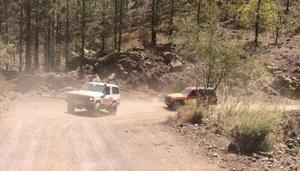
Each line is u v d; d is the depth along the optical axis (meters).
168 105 34.91
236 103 21.70
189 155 14.19
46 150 13.80
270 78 26.52
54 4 56.81
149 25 74.12
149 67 47.50
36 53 56.38
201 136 17.58
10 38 62.22
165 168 12.33
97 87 28.42
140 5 87.12
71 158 12.91
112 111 28.89
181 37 28.02
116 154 13.86
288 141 19.58
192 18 30.39
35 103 32.69
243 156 14.20
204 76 25.27
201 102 23.25
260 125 15.39
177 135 17.91
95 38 68.50
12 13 63.59
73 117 24.41
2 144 14.34
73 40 64.56
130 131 18.89
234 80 24.95
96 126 20.05
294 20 64.19
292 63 51.38
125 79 46.53
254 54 26.02
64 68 62.38
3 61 49.97
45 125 19.14
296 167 13.16
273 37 64.31
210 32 26.64
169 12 67.00
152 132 18.69
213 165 12.89
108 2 66.38
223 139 17.08
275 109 19.73
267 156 14.64
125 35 74.69
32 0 54.78
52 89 41.94
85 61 52.09
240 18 61.12
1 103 27.62
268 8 58.25
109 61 49.16
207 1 58.22
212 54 24.97
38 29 57.12
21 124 18.92
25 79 42.56
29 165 11.78
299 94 46.62
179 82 45.00
